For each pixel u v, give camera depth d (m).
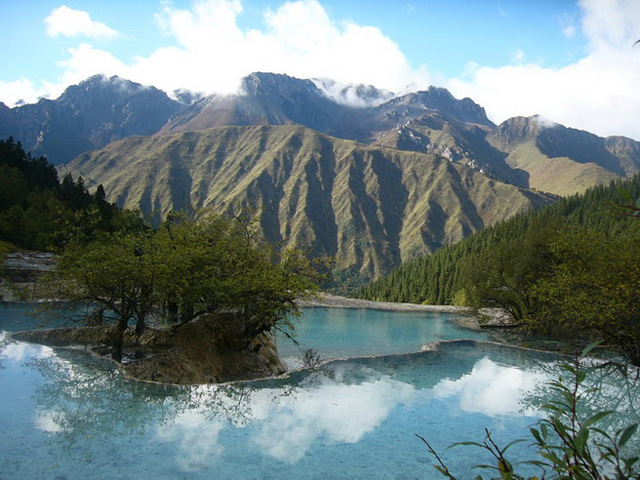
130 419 13.41
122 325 22.53
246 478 10.09
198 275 22.27
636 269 24.22
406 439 12.98
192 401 15.84
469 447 12.44
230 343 22.12
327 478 10.27
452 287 98.38
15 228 64.62
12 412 13.13
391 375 21.67
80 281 21.36
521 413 15.73
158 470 10.20
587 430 3.12
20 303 38.66
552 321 30.47
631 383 20.73
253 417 14.46
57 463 10.17
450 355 28.02
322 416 14.88
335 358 26.14
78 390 15.89
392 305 72.31
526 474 10.62
